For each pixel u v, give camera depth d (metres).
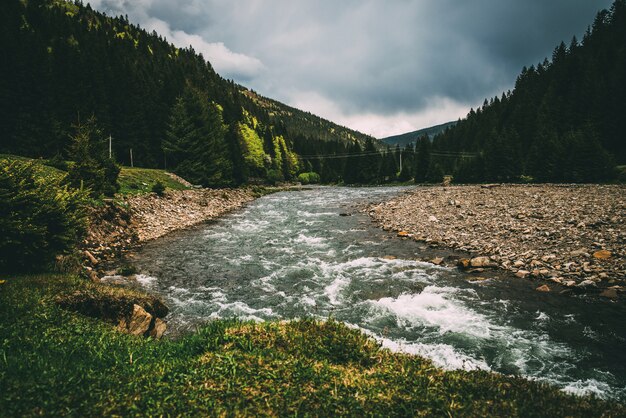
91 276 14.62
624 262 14.47
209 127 58.56
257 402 4.76
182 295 14.28
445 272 16.30
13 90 45.78
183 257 20.12
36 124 47.00
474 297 13.12
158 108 64.56
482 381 5.88
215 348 6.62
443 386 5.59
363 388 5.31
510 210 28.81
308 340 7.23
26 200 11.27
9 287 8.91
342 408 4.73
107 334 7.63
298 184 121.19
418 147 98.56
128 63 70.56
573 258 15.70
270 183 102.94
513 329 10.48
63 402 4.32
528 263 16.12
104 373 5.36
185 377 5.29
